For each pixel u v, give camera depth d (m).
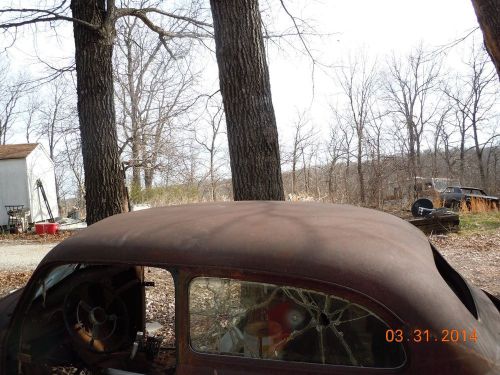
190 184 23.88
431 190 20.19
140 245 2.16
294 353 1.88
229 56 5.14
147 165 23.08
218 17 5.20
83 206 36.84
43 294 2.46
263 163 5.12
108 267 2.71
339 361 1.82
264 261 1.90
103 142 6.73
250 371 1.89
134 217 2.58
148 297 3.85
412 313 1.72
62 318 2.64
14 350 2.49
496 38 5.21
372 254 1.88
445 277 2.26
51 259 2.34
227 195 23.19
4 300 2.94
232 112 5.18
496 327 2.05
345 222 2.21
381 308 1.75
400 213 15.50
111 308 2.73
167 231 2.22
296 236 2.01
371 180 22.84
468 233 11.90
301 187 32.41
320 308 1.85
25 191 22.16
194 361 1.97
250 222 2.22
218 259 1.97
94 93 6.70
